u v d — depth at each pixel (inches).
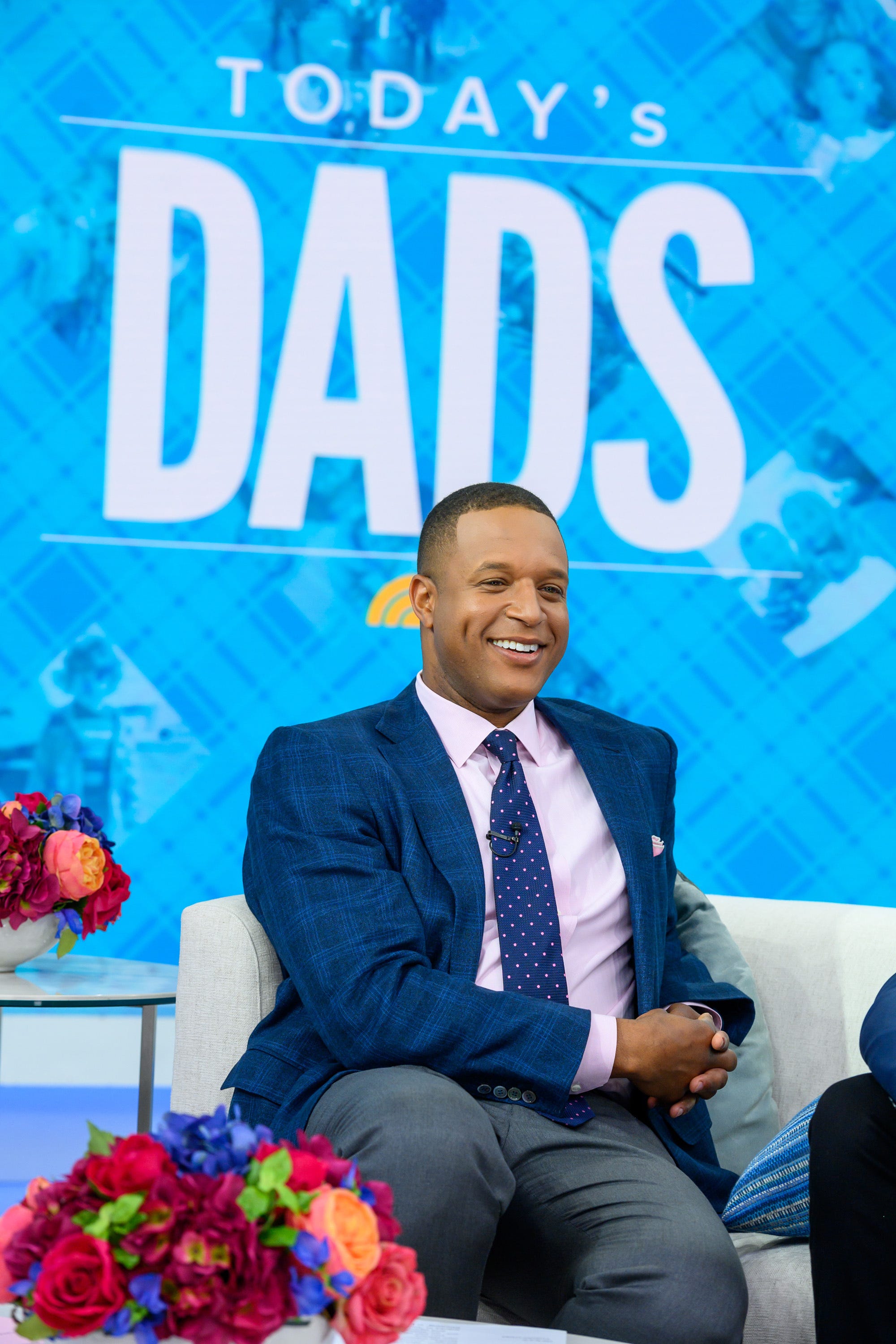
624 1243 189.6
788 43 511.2
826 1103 193.0
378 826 228.1
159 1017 581.0
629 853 238.2
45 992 271.3
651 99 507.5
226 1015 230.1
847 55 511.8
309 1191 118.7
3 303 487.8
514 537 239.5
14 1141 430.3
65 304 490.3
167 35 492.4
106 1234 111.3
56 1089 494.3
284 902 221.1
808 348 511.2
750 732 509.7
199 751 496.7
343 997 208.8
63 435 491.5
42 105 489.1
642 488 507.2
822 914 270.4
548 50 505.0
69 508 491.8
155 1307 107.6
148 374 493.0
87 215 490.6
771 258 510.6
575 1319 183.3
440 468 501.4
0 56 488.4
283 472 497.4
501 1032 205.6
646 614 507.2
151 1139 116.6
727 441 509.0
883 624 512.4
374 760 233.8
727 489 509.4
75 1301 107.8
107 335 491.5
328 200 497.0
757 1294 206.7
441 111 501.4
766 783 509.7
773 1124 249.6
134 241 491.2
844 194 511.5
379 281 498.3
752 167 510.6
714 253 509.0
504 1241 209.3
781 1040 262.4
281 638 498.9
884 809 510.9
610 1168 202.7
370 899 217.5
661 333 507.2
